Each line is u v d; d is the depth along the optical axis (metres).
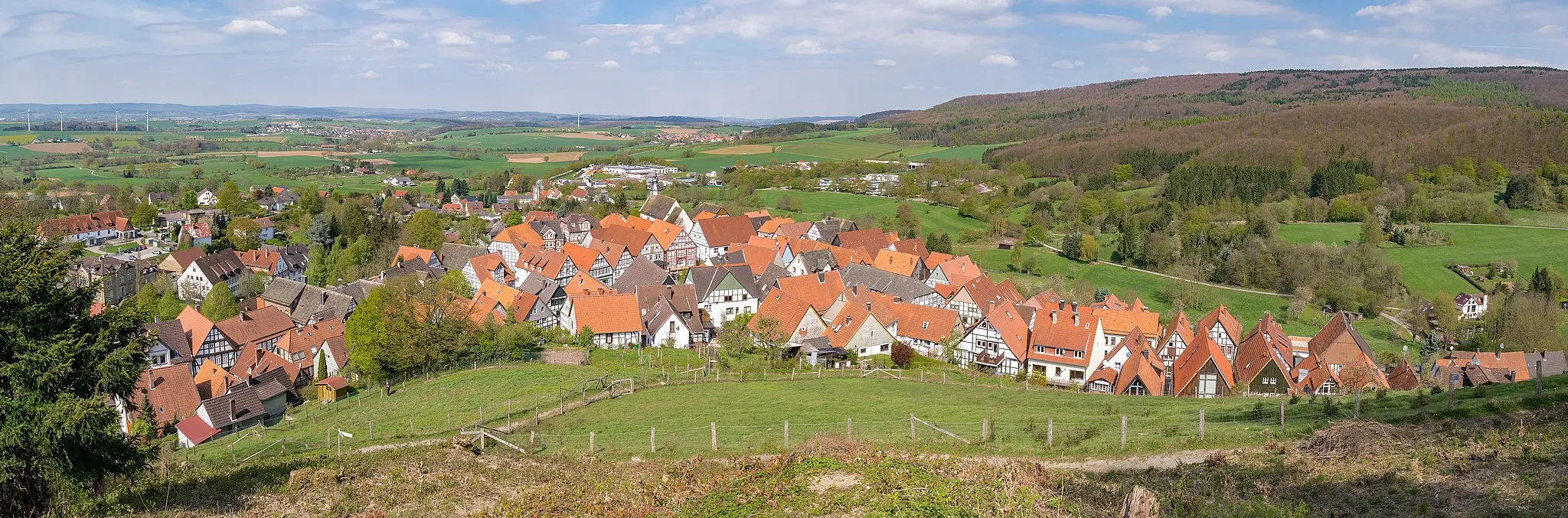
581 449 43.16
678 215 173.88
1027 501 26.31
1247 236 145.62
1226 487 28.86
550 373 68.50
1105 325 86.94
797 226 152.75
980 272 125.25
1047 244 164.00
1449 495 25.69
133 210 184.88
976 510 25.44
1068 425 41.88
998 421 44.69
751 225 152.25
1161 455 34.38
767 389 60.22
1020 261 146.25
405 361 72.00
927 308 88.94
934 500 26.12
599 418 52.25
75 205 189.62
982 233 168.50
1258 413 40.62
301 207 192.12
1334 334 77.69
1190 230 155.75
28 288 26.55
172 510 30.52
